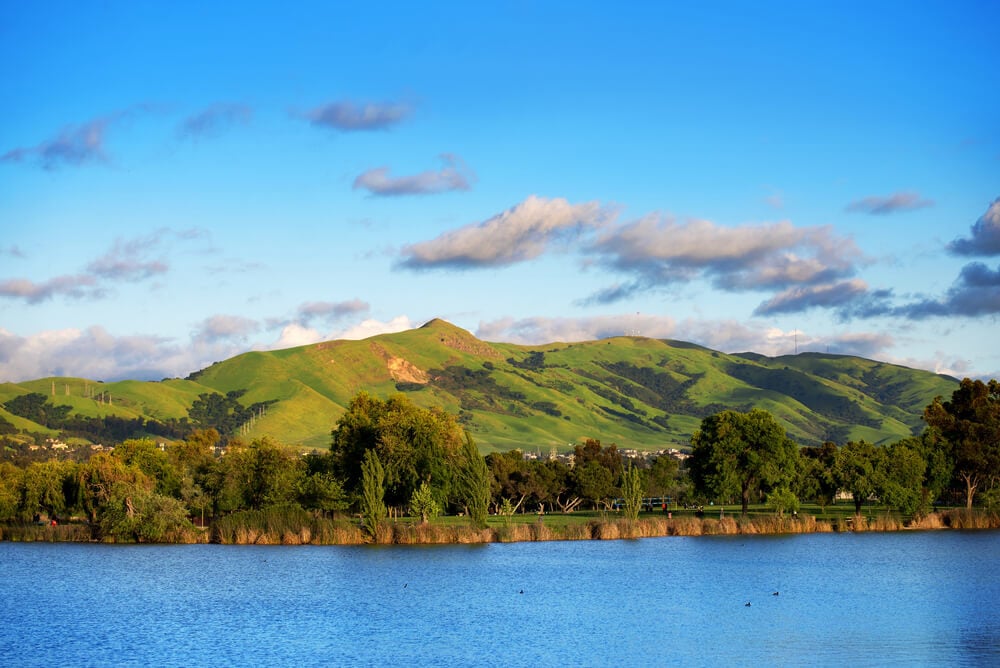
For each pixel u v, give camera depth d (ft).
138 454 549.95
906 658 208.95
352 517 519.19
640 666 204.85
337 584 326.65
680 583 326.24
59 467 509.76
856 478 520.01
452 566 376.27
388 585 324.39
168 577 345.31
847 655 212.43
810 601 285.84
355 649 222.69
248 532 451.94
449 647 224.33
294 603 286.66
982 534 482.28
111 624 253.44
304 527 451.12
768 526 488.85
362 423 528.63
